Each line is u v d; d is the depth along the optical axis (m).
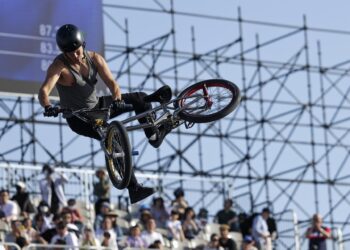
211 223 45.50
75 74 21.77
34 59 45.06
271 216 46.41
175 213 41.91
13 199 40.62
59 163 52.69
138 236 39.19
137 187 22.59
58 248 35.62
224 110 21.84
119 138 21.59
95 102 22.09
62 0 46.06
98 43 46.44
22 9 45.28
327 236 44.50
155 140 22.41
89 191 43.84
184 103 22.25
